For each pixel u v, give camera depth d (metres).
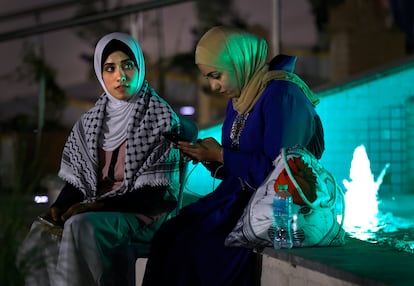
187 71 18.19
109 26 17.97
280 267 4.90
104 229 5.38
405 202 8.12
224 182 5.50
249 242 5.07
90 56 18.28
